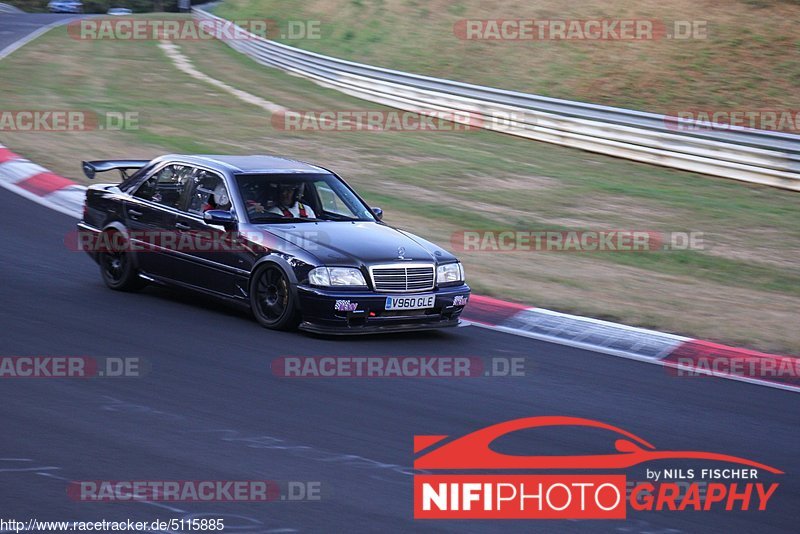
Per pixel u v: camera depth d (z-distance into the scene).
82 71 95.25
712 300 35.50
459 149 67.25
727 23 95.94
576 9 107.94
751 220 51.66
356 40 126.50
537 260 40.69
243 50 126.75
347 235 28.80
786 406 24.34
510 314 31.72
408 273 27.95
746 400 24.61
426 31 118.88
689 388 25.34
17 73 87.81
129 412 20.23
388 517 15.98
